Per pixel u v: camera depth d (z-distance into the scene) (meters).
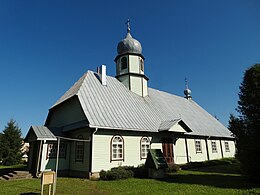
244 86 12.36
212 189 10.56
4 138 34.62
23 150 36.38
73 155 18.03
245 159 11.87
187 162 22.97
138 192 10.61
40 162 16.95
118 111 19.33
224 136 29.66
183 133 22.14
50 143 17.80
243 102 12.21
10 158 33.78
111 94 21.27
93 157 15.77
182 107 30.00
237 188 10.61
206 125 29.28
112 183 13.28
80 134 17.69
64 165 18.05
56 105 21.12
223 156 29.25
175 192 10.30
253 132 11.55
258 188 10.12
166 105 26.98
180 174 16.97
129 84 24.50
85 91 19.16
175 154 22.03
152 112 22.91
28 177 16.45
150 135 20.23
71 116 19.34
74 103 19.28
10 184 13.48
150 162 15.77
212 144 28.14
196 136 25.69
